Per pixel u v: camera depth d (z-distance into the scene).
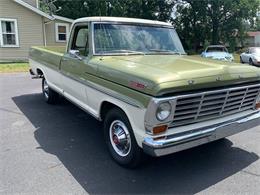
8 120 6.05
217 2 34.38
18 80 11.37
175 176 3.80
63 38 23.09
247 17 34.94
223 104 3.77
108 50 4.66
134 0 34.69
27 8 19.61
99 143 4.86
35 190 3.43
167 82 3.20
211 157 4.38
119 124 4.01
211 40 37.00
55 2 31.38
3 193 3.36
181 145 3.42
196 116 3.55
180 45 5.54
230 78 3.70
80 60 4.79
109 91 3.93
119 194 3.39
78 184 3.58
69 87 5.43
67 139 5.04
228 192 3.44
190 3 35.94
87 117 6.34
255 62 18.72
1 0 18.52
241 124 4.01
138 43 4.95
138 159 3.82
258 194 3.40
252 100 4.29
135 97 3.42
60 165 4.05
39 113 6.59
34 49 7.61
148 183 3.63
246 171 3.95
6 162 4.11
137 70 3.59
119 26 4.89
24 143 4.82
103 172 3.88
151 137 3.32
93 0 31.06
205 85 3.44
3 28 18.98
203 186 3.57
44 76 6.99
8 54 19.42
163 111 3.21
